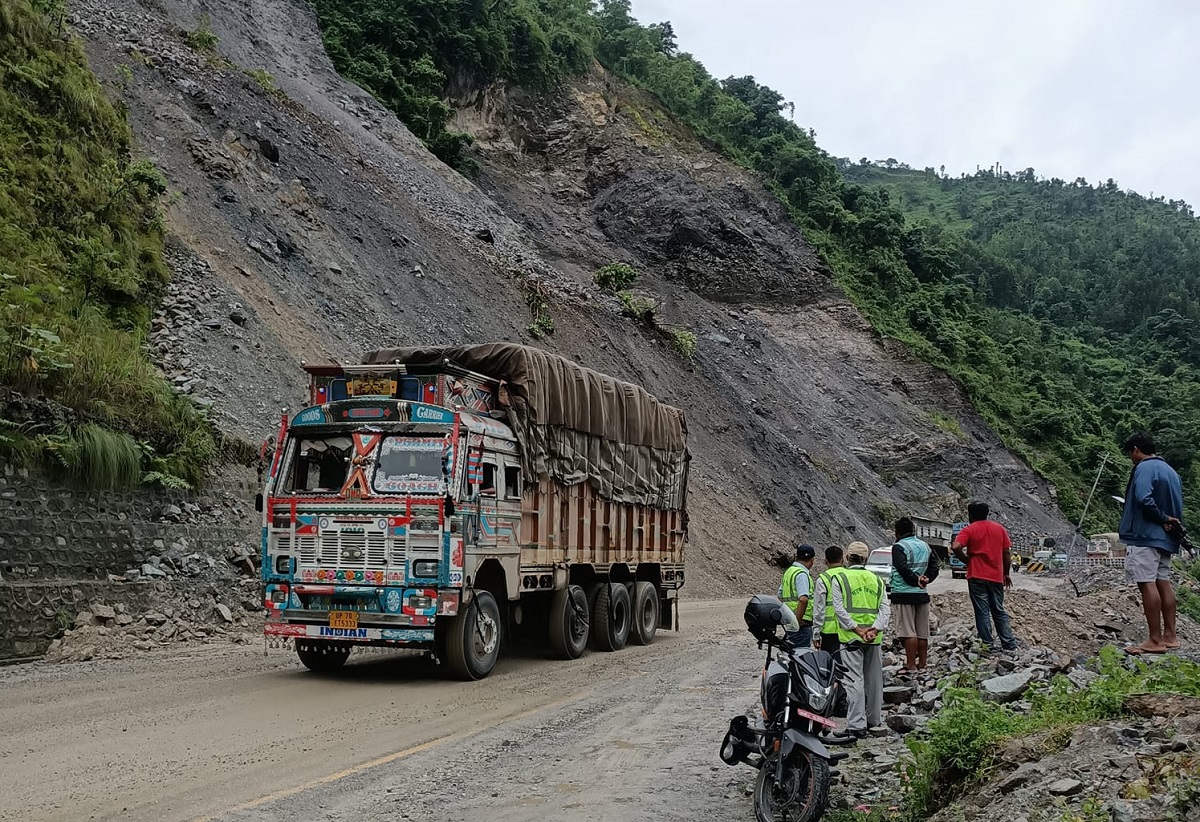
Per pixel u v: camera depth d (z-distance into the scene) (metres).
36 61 22.80
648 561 18.14
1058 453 85.06
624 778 7.36
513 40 77.19
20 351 14.98
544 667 13.87
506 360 13.85
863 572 8.75
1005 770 5.89
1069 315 157.75
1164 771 5.07
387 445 11.96
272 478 12.29
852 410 64.88
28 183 20.34
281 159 33.50
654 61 94.19
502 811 6.43
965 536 11.72
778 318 70.75
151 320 21.33
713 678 12.75
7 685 10.84
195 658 13.30
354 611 11.70
